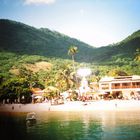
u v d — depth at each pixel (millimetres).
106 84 100500
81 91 101312
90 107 78312
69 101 91312
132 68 174750
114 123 51938
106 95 96750
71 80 126125
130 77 103062
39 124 56656
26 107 90688
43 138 42812
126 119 55906
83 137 41906
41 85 143250
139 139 39000
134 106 75250
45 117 67500
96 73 166750
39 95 112875
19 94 104688
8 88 105000
